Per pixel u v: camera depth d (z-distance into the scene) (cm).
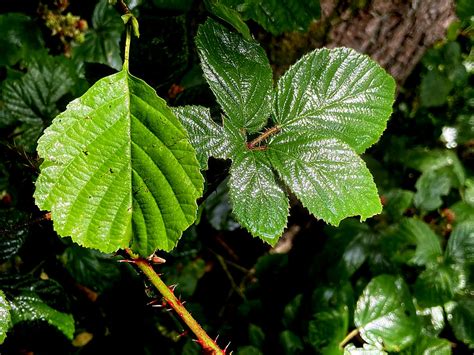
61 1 65
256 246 75
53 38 66
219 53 32
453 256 63
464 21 75
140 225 27
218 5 31
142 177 27
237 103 32
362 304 52
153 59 38
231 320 67
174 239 27
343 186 31
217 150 31
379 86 33
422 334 58
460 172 76
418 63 80
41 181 26
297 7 33
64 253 52
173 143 27
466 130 79
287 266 71
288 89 33
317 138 32
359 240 66
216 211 60
